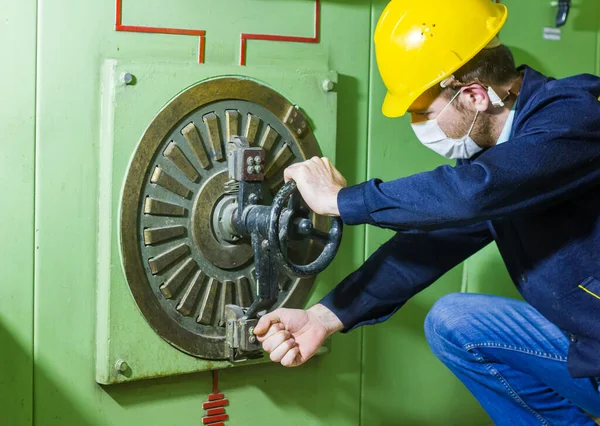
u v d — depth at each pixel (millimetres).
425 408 2332
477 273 2377
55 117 1758
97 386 1846
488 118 1644
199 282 1883
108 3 1790
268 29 1999
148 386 1896
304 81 2014
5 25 1697
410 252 1826
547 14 2492
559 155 1435
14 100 1716
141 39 1834
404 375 2289
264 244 1703
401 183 1491
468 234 1841
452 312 1894
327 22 2090
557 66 2543
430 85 1642
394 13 1751
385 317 1846
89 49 1781
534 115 1535
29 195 1745
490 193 1421
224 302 1922
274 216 1559
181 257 1859
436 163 2309
